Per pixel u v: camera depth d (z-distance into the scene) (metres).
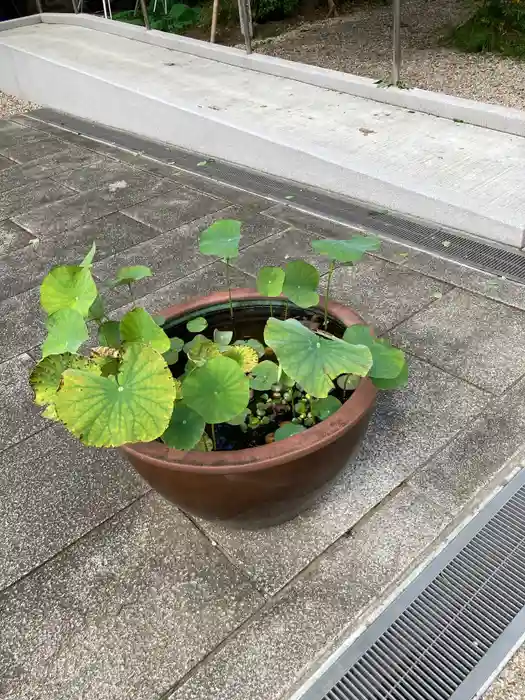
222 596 1.68
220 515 1.67
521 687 1.44
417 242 3.12
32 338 2.76
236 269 3.09
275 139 3.83
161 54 5.51
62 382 1.36
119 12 7.47
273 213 3.54
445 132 3.80
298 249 3.18
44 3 7.51
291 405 1.88
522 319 2.55
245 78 4.88
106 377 1.43
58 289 1.65
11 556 1.84
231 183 3.95
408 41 5.59
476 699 1.43
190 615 1.64
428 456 2.01
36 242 3.51
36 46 5.82
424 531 1.79
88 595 1.71
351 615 1.61
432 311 2.65
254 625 1.60
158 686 1.50
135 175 4.20
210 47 5.32
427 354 2.41
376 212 3.42
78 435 1.34
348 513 1.86
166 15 6.95
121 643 1.59
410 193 3.27
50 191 4.09
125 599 1.69
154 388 1.38
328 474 1.66
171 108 4.41
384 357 1.64
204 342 1.78
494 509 1.84
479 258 2.95
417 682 1.47
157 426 1.37
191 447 1.47
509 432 2.07
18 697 1.51
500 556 1.73
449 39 5.47
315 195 3.69
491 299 2.68
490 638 1.55
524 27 5.12
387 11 6.62
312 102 4.36
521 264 2.88
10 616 1.68
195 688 1.49
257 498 1.59
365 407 1.62
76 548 1.84
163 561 1.78
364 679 1.48
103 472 2.08
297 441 1.53
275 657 1.54
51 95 5.60
